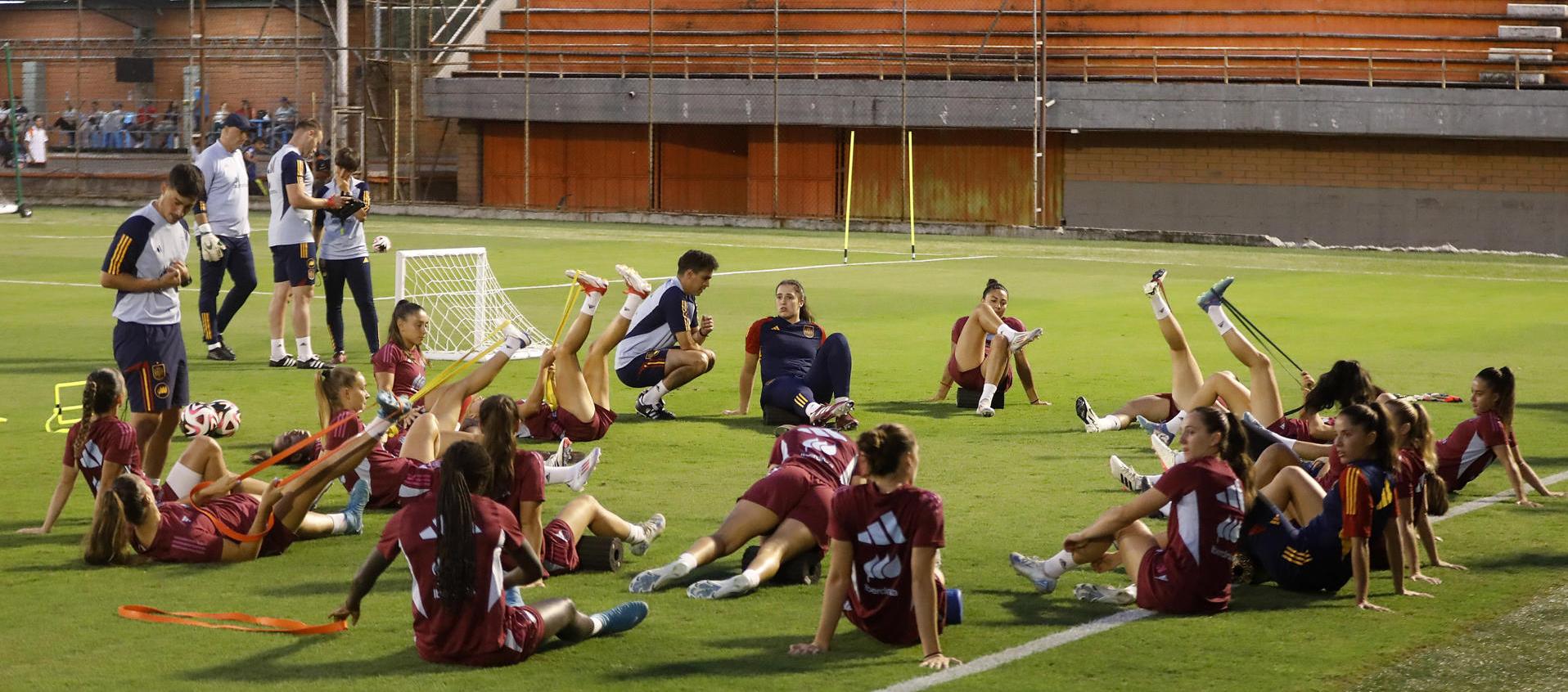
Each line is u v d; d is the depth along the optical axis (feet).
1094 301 96.68
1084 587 31.89
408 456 39.22
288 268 66.64
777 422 53.72
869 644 28.89
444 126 207.41
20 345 72.69
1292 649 28.55
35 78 243.81
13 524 38.11
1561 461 47.26
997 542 36.94
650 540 35.47
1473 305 95.40
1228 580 30.83
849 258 131.23
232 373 65.21
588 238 149.89
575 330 49.88
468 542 26.43
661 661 27.71
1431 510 34.96
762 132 187.42
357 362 69.51
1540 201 162.09
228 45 230.89
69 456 36.81
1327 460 36.96
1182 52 173.06
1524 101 156.15
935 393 61.31
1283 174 169.37
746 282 107.86
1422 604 31.73
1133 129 168.55
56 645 28.35
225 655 27.76
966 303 95.40
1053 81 171.63
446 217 184.24
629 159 192.54
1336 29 180.34
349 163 67.82
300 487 34.53
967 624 30.22
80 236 145.69
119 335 42.50
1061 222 177.58
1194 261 130.62
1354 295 101.45
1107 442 50.72
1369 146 166.20
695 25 200.13
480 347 74.33
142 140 224.12
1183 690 26.30
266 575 33.50
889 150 182.60
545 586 32.76
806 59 183.42
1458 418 55.01
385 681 26.37
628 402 59.06
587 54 191.42
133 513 33.55
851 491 27.96
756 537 33.65
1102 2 188.03
